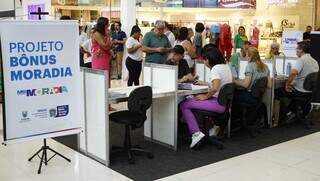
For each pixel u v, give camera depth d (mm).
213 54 4855
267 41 10539
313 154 4711
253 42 10312
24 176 3938
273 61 6012
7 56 3619
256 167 4258
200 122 4934
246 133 5656
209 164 4332
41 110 3879
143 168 4195
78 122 4133
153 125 5121
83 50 6441
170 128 4852
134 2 9594
